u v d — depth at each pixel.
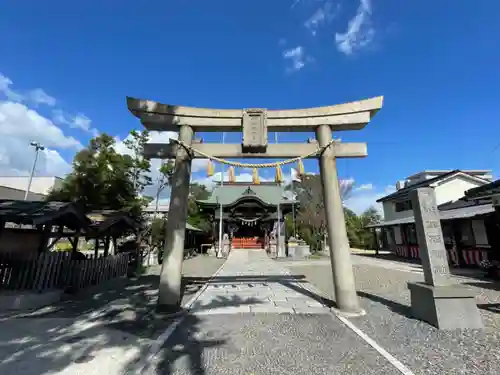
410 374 3.40
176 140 7.02
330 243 6.67
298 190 33.28
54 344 4.45
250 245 32.28
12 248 9.10
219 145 7.27
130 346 4.38
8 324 5.50
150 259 17.56
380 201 27.09
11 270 7.47
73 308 6.77
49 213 7.44
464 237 16.81
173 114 7.14
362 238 34.19
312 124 7.18
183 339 4.71
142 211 17.34
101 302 7.40
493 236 14.67
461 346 4.19
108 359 3.91
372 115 7.41
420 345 4.28
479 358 3.77
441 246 5.62
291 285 9.92
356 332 4.95
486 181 21.75
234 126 7.29
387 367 3.59
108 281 10.52
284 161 7.02
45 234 8.41
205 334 4.96
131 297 8.04
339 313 6.08
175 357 4.00
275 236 27.16
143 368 3.66
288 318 5.91
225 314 6.23
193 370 3.61
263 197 32.59
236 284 10.16
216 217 28.42
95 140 15.78
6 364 3.73
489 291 8.53
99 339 4.68
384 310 6.37
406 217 23.03
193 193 38.88
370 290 9.03
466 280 10.89
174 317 5.94
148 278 11.91
